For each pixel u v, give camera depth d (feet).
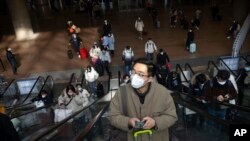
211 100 19.40
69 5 103.91
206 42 62.69
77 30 66.18
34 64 57.47
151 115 9.52
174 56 56.24
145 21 81.05
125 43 64.75
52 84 46.88
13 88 46.44
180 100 21.27
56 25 82.48
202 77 24.16
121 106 9.59
